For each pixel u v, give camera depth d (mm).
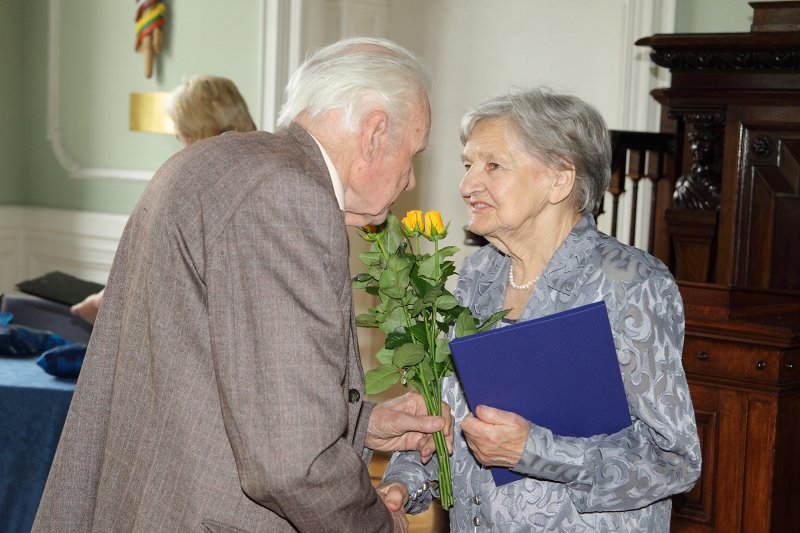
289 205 1518
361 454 1755
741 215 4125
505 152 1834
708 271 4316
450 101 6129
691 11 4992
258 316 1484
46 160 7102
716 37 3945
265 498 1479
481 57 5992
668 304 1797
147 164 6652
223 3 6270
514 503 1848
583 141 1826
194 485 1540
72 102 6969
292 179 1533
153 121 5934
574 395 1738
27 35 7145
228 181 1565
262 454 1451
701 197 4324
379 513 1638
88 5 6852
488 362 1719
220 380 1493
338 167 1679
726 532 2479
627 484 1742
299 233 1510
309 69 1710
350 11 6102
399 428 1890
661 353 1755
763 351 2414
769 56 3908
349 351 1723
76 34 6922
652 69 5090
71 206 7000
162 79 6555
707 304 2551
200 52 6383
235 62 6250
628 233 5238
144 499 1569
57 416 3133
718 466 2490
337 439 1487
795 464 2498
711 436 2496
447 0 6082
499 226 1858
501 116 1852
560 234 1900
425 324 1848
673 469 1753
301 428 1450
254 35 6152
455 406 1996
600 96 5500
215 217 1540
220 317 1504
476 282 2057
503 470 1830
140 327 1627
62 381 3250
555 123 1812
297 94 1705
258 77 6133
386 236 1857
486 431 1725
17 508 3135
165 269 1586
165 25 6508
